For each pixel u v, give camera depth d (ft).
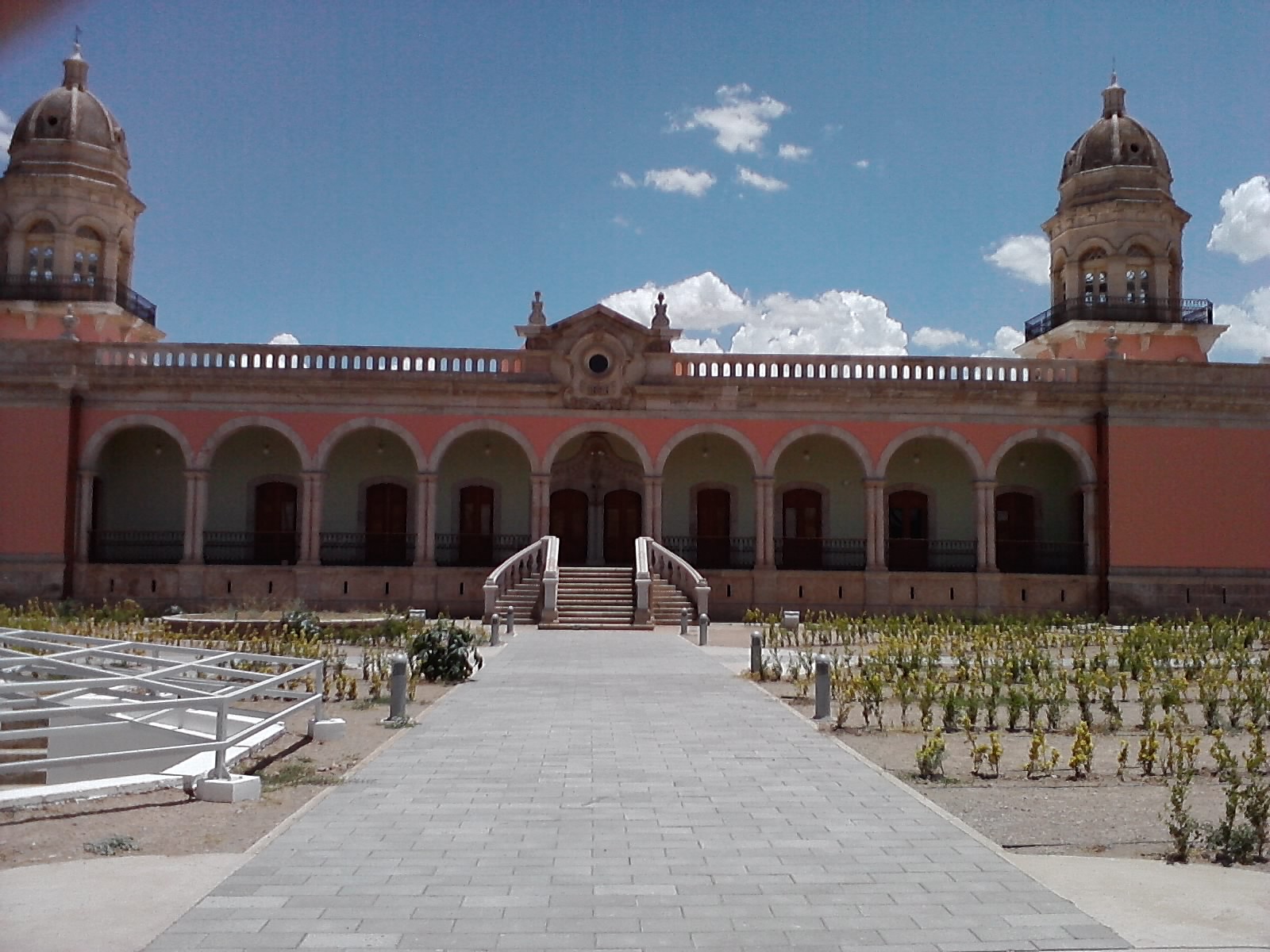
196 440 112.27
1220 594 114.11
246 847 27.73
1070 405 116.06
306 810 31.55
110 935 21.39
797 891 24.64
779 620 105.70
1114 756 41.73
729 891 24.62
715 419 115.34
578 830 29.63
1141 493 114.83
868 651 77.30
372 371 112.68
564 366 114.62
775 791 34.40
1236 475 115.75
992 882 25.31
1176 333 134.92
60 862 26.27
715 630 96.94
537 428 114.32
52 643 54.29
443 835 29.07
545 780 35.76
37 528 109.29
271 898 23.73
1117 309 135.44
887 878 25.58
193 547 111.24
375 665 62.95
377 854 27.22
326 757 39.55
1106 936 21.89
